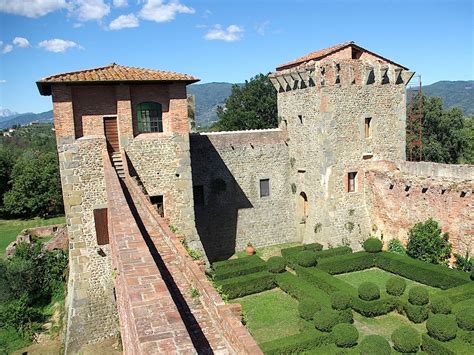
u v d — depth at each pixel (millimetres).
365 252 26781
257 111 53844
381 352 14258
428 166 26484
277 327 18656
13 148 98500
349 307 18547
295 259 25406
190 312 8844
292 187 31594
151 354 4664
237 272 24047
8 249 38625
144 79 21906
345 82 27609
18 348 23078
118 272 9148
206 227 29844
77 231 21922
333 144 27719
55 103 21094
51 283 28625
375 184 28344
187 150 23594
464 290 19828
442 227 24359
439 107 48906
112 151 22734
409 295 18797
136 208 16703
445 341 15406
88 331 22047
